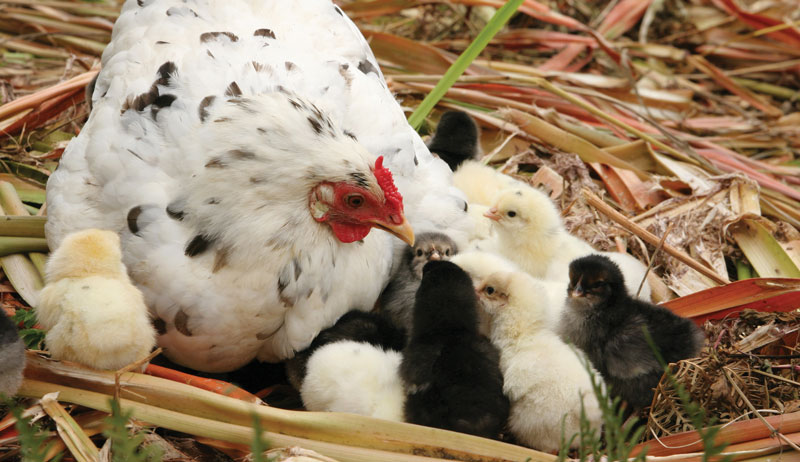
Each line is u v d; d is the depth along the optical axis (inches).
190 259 50.3
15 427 49.5
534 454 49.6
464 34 76.8
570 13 79.6
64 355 50.3
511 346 52.2
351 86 53.7
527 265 57.2
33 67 66.7
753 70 74.0
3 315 49.6
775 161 66.8
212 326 50.8
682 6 79.4
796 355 52.6
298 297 51.1
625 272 55.8
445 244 54.1
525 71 68.5
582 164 61.9
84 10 69.4
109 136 51.6
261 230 50.0
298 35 54.6
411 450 49.6
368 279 52.3
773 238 59.0
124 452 46.4
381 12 70.2
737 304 54.7
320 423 49.7
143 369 50.7
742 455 50.0
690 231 59.2
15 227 56.1
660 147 63.4
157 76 52.0
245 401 50.5
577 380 51.3
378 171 50.4
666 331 52.6
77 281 49.9
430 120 64.2
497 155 63.6
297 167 49.9
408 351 51.7
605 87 68.5
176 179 50.5
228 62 52.2
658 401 51.6
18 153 60.1
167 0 54.9
